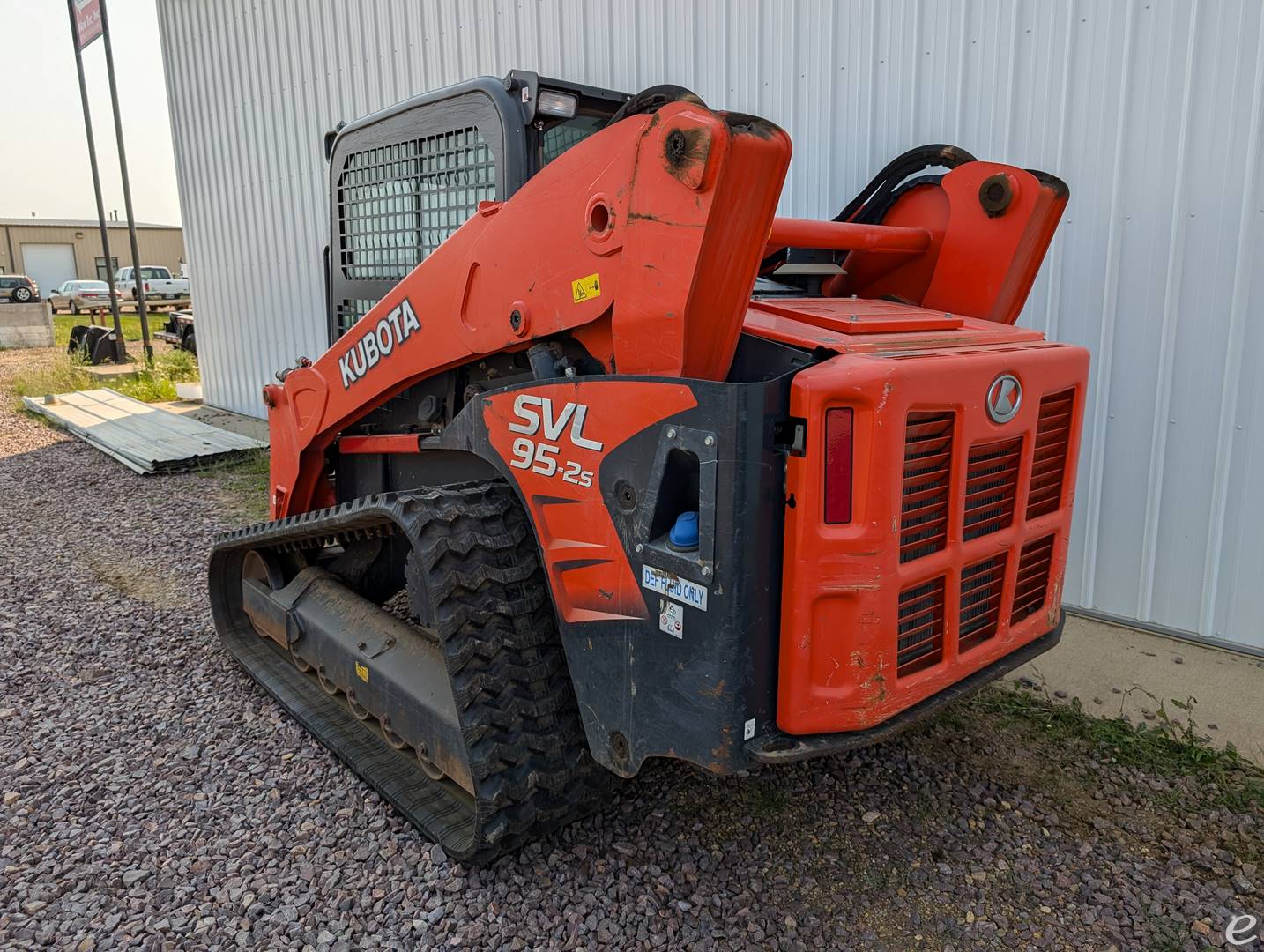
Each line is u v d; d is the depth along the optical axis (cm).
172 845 261
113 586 479
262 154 858
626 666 213
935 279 293
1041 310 389
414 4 659
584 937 221
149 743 319
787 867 246
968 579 222
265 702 350
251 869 249
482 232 243
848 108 430
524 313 231
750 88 466
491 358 270
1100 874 243
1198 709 321
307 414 331
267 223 872
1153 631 378
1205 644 366
